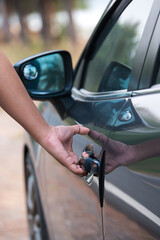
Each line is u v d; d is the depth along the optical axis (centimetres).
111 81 174
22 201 429
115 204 133
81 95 195
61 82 201
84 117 171
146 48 148
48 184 225
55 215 221
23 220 381
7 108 134
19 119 136
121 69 168
